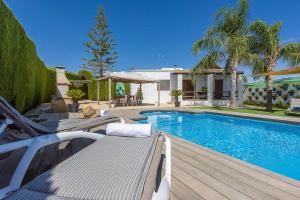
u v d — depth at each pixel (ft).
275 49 35.60
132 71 57.57
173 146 12.14
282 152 16.42
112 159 5.20
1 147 5.32
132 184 3.90
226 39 37.68
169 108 39.01
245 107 44.57
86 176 4.21
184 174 8.07
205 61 40.42
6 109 6.25
